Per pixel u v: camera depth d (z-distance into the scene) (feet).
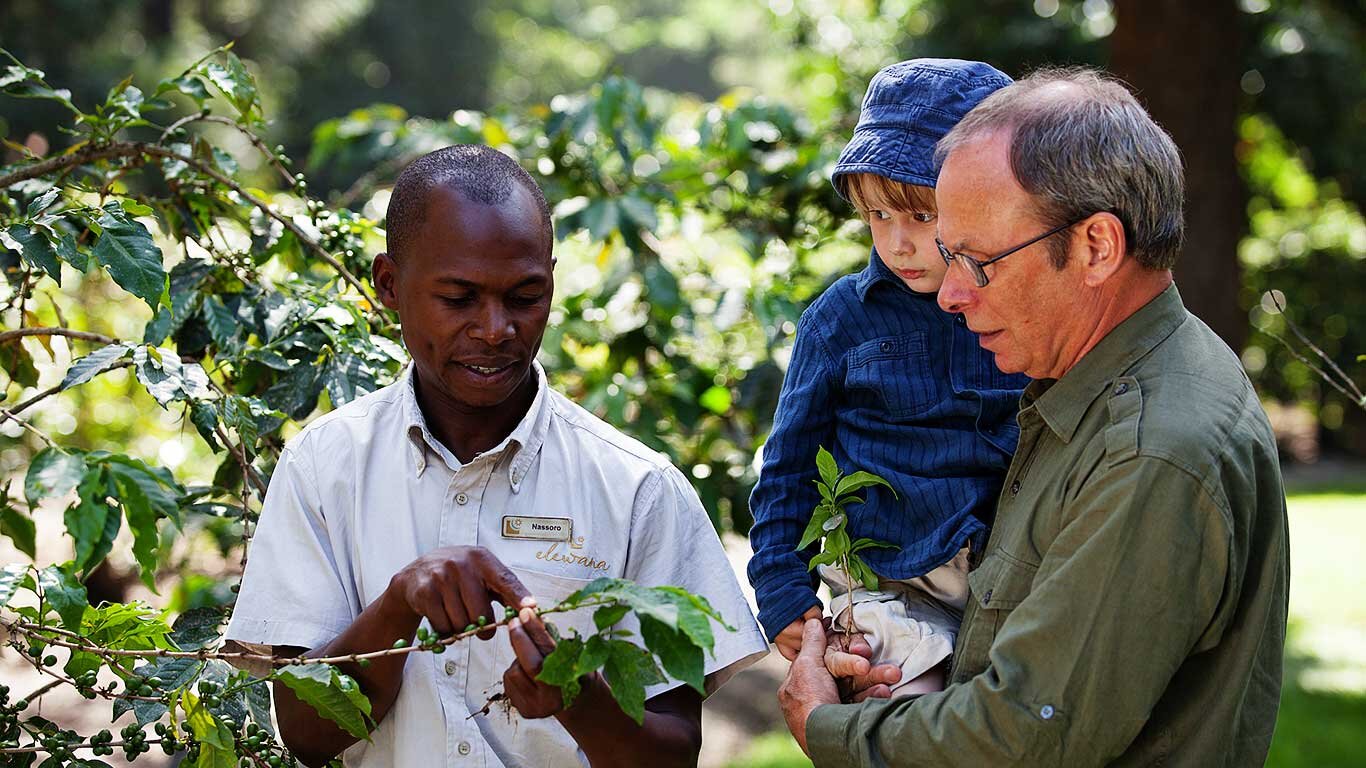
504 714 5.58
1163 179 5.15
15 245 6.02
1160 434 4.95
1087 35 35.22
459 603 5.00
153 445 15.24
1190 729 5.24
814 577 6.67
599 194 11.50
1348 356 42.32
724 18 109.70
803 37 28.96
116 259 6.06
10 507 5.60
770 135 12.16
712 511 10.21
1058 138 5.04
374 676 5.28
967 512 6.01
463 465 5.69
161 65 49.16
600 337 10.89
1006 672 5.03
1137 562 4.88
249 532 6.93
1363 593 24.94
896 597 6.18
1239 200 19.97
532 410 5.79
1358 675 19.74
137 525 4.71
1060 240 5.09
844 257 12.98
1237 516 4.96
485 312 5.40
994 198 5.10
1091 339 5.34
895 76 6.36
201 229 8.41
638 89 11.53
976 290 5.26
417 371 5.88
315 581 5.61
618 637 5.16
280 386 7.29
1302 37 36.96
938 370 6.31
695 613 4.45
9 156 32.78
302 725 5.55
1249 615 5.13
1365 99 38.22
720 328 10.76
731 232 12.10
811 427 6.52
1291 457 43.93
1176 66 19.25
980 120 5.26
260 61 67.10
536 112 12.07
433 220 5.41
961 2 36.14
